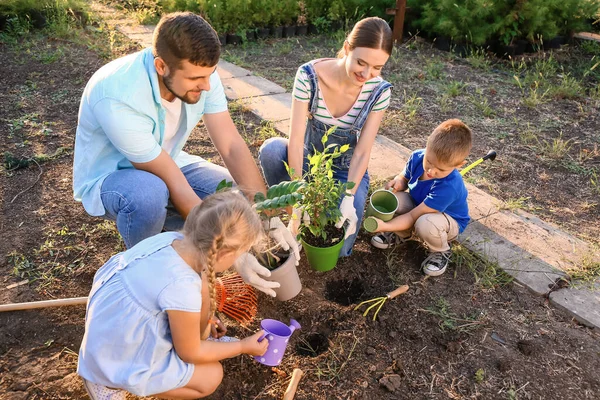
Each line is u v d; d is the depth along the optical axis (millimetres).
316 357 2381
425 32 7508
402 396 2225
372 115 2854
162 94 2344
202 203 1854
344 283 2840
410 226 2934
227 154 2717
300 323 2566
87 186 2459
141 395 1899
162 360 1922
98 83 2248
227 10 6977
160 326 1880
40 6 6879
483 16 6574
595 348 2480
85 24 7164
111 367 1870
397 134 4535
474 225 3291
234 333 2482
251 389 2232
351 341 2461
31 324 2484
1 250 2941
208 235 1780
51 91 5062
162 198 2385
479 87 5699
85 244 3023
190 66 2057
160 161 2354
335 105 2855
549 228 3301
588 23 7371
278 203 2170
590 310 2660
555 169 4094
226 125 2680
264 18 7289
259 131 4441
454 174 2842
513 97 5449
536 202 3639
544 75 6094
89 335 1885
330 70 2764
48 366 2299
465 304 2713
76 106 4785
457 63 6523
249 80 5566
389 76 5941
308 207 2529
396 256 3041
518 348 2473
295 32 7613
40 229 3127
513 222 3340
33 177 3660
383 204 3004
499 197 3666
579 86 5641
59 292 2689
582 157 4258
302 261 2943
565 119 4969
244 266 2262
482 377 2305
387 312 2633
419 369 2350
